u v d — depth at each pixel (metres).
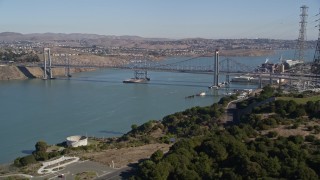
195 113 130.25
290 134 83.00
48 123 145.88
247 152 65.50
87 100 193.88
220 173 61.59
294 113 97.31
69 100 194.12
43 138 126.25
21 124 144.38
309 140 76.56
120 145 96.12
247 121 102.12
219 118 122.44
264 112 105.88
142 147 92.94
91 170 75.75
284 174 58.09
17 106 178.88
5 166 84.94
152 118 154.25
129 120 151.12
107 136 128.75
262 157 61.75
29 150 114.19
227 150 70.31
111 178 71.38
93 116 157.75
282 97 120.31
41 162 83.31
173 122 123.75
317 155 63.91
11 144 119.94
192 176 61.78
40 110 169.50
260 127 89.75
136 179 66.62
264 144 71.38
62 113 163.25
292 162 60.66
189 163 67.44
